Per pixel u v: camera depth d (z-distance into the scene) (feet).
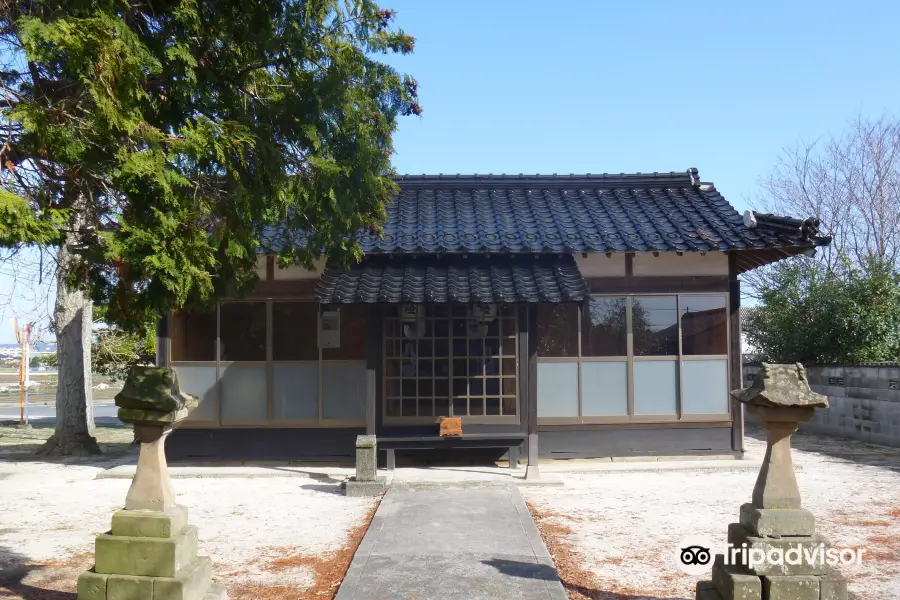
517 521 25.18
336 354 38.11
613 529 24.66
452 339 37.14
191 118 16.43
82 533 24.94
